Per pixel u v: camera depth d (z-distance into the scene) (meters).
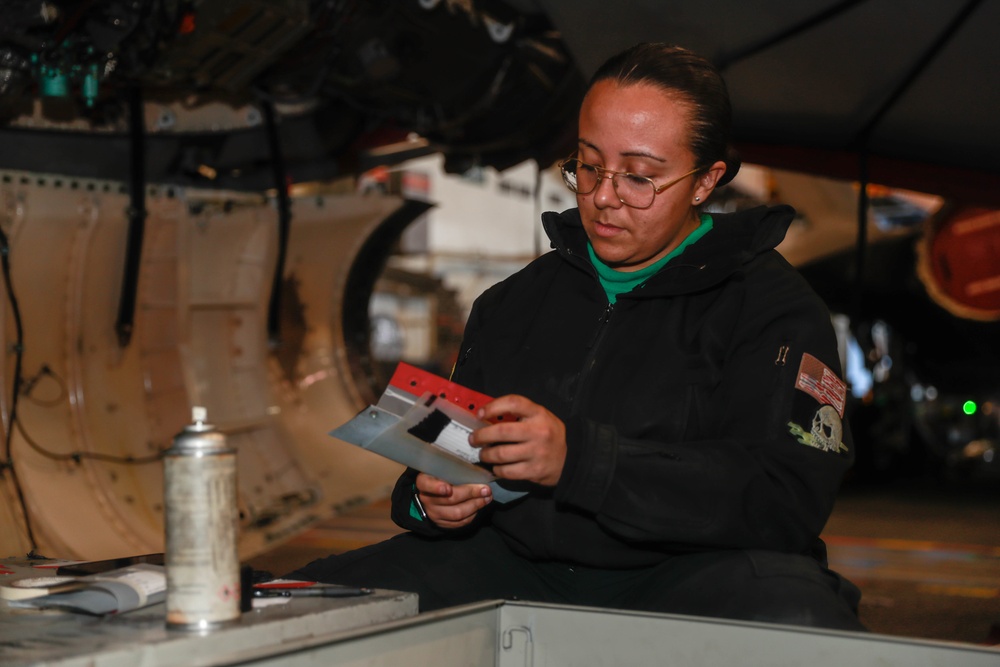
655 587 1.50
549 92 4.18
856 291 3.44
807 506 1.42
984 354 11.28
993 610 4.39
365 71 3.75
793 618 1.29
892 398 13.01
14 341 3.71
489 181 31.94
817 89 3.83
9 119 3.69
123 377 4.10
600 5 3.38
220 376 4.46
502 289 1.85
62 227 3.85
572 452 1.34
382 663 1.16
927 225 6.56
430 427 1.36
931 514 8.66
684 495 1.37
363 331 5.12
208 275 4.39
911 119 3.94
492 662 1.33
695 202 1.67
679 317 1.59
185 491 1.08
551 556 1.61
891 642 1.14
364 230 4.87
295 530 4.42
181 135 4.07
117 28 3.15
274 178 4.44
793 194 9.67
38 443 3.76
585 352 1.64
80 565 1.47
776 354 1.50
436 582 1.63
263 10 3.26
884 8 3.30
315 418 4.90
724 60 3.65
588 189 1.60
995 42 3.33
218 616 1.09
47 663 0.94
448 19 3.73
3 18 3.02
